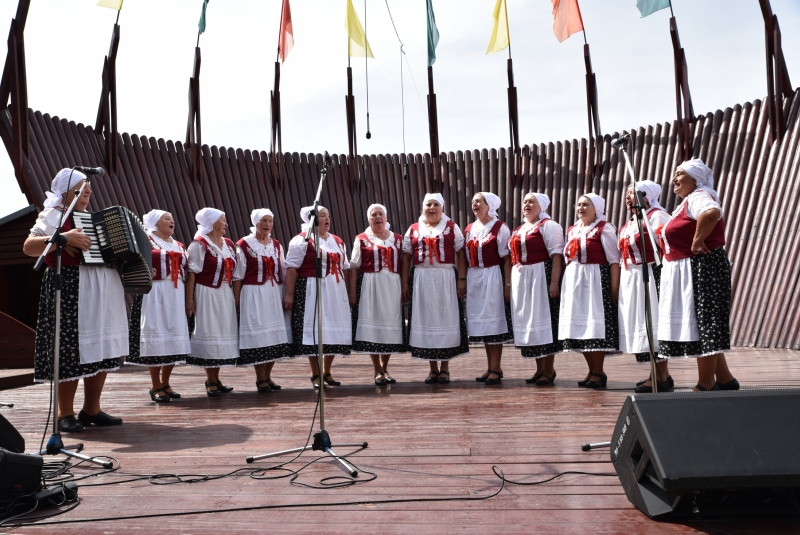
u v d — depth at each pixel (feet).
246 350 18.93
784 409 7.41
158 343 17.80
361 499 8.74
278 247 20.04
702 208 13.82
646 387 16.90
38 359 13.52
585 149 34.06
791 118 28.07
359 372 23.67
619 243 17.40
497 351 19.66
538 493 8.80
